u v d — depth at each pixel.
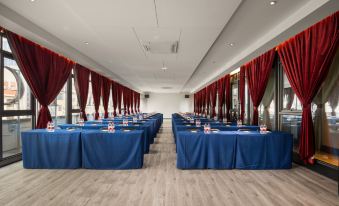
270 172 4.50
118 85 15.48
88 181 3.86
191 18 4.20
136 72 10.74
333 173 4.05
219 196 3.27
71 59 7.16
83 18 4.26
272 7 3.91
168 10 3.88
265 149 4.68
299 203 3.06
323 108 4.74
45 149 4.59
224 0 3.53
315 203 3.06
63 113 8.04
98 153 4.58
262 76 6.75
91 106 11.08
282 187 3.65
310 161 4.55
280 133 4.80
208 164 4.67
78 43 5.93
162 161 5.34
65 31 4.99
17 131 5.95
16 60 5.04
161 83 15.72
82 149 4.60
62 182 3.80
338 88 4.39
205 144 4.66
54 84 6.28
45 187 3.57
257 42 5.77
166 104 26.16
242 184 3.78
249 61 7.48
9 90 5.43
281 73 6.22
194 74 11.76
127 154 4.61
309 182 3.91
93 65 8.31
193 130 5.60
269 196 3.28
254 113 7.36
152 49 6.41
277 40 5.03
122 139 4.60
